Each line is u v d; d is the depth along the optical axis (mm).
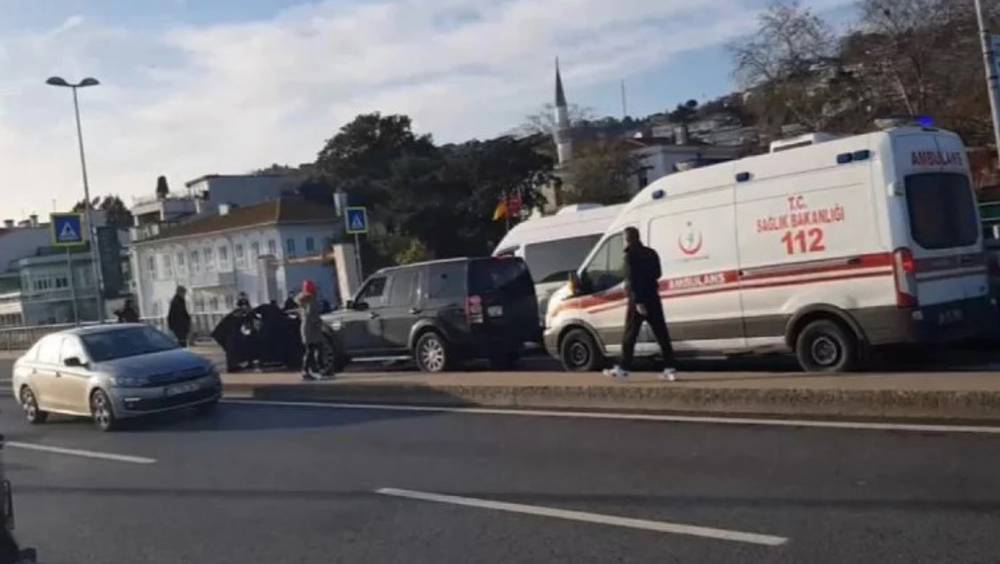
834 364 12164
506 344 17797
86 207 39188
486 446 10555
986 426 8961
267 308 22031
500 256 18719
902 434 9008
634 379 12734
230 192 87750
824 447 8820
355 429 12711
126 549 7781
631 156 68250
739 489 7695
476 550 6848
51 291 79750
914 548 5977
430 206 59719
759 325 12766
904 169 11664
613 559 6344
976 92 38156
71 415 15898
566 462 9320
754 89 46438
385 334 18578
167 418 15781
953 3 40250
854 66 43500
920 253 11625
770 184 12602
